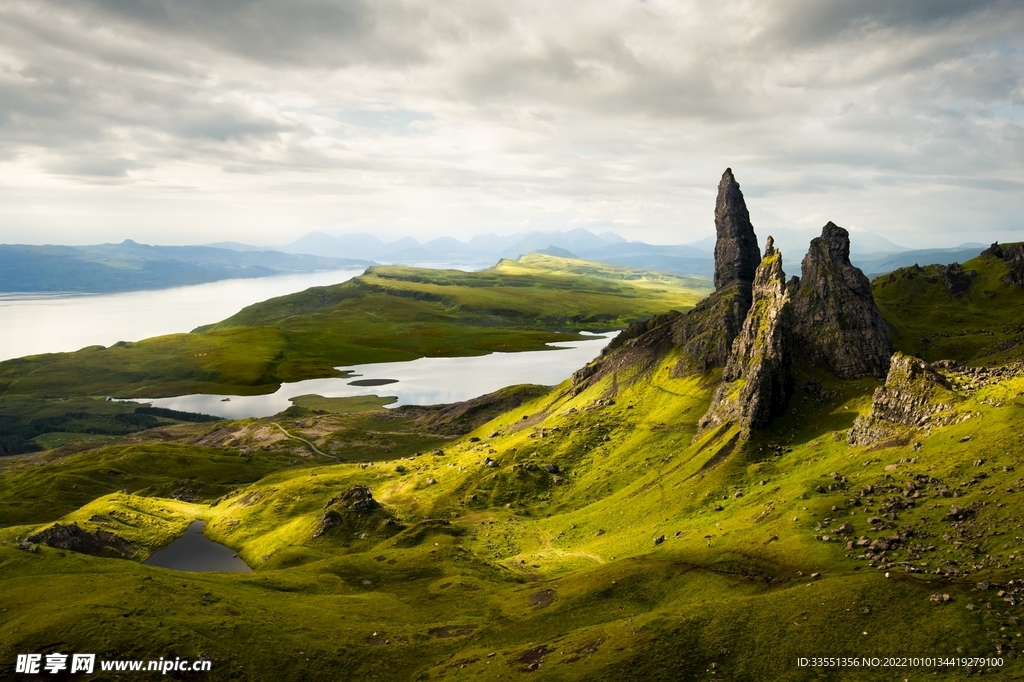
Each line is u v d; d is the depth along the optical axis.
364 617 117.56
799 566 97.38
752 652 80.81
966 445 115.62
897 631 76.19
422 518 192.12
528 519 185.88
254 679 96.06
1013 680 63.53
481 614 115.00
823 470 138.75
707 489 155.38
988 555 83.88
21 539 169.12
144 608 111.25
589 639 92.25
